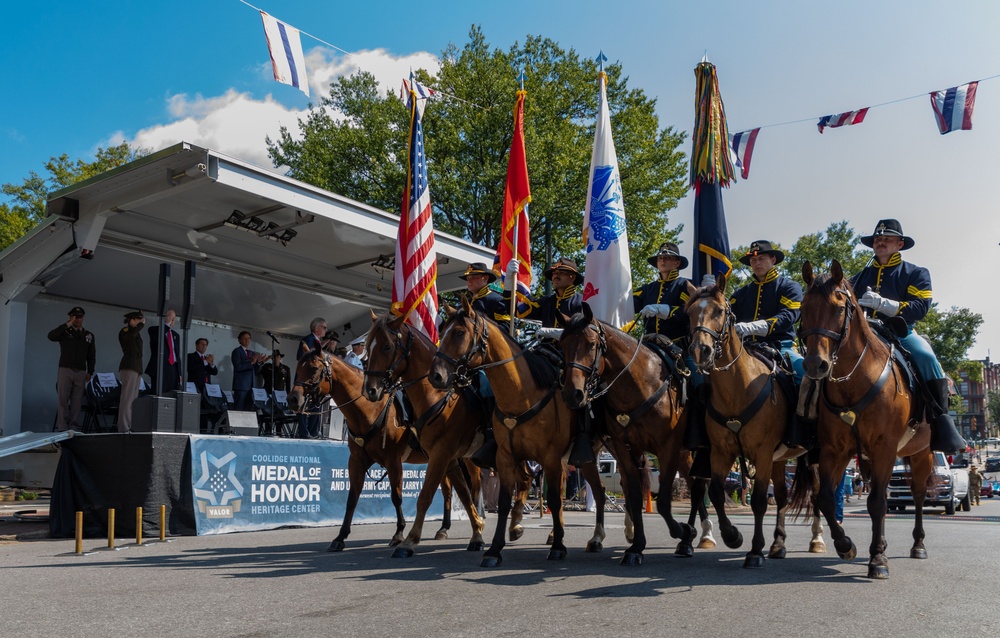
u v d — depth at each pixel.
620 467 8.27
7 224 33.91
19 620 5.40
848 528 13.61
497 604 5.79
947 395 7.97
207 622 5.29
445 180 29.11
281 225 15.34
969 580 6.72
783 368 8.16
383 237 15.39
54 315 16.56
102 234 14.75
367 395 8.80
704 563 8.06
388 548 10.11
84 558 9.14
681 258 9.63
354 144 31.06
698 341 7.04
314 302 19.12
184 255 16.02
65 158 35.69
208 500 12.02
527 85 30.25
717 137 10.84
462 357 7.77
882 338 7.73
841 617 5.24
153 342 14.76
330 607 5.76
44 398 16.30
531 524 15.64
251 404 16.25
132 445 11.76
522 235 12.53
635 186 30.62
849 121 11.61
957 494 25.25
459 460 10.03
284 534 12.14
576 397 7.36
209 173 12.25
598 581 6.80
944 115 10.93
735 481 25.48
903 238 8.56
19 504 17.36
